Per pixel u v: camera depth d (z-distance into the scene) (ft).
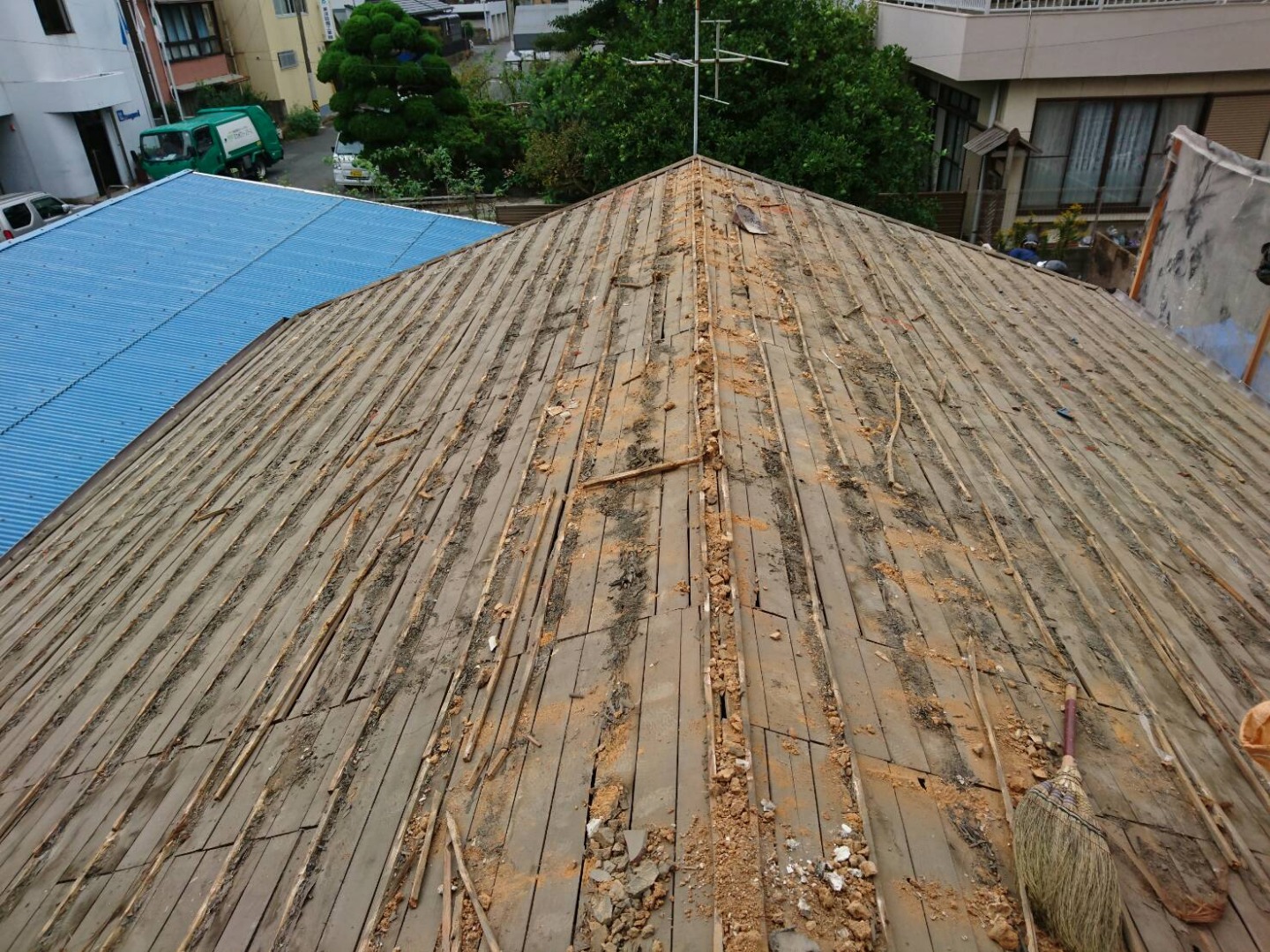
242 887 10.35
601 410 18.04
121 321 36.88
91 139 91.66
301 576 16.71
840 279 26.61
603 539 13.92
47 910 11.26
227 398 29.81
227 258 43.96
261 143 98.58
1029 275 34.63
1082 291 34.47
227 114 95.20
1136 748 11.40
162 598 18.10
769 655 10.89
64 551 22.68
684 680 10.55
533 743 10.77
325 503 19.33
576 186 74.43
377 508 18.08
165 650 16.17
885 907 8.35
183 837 11.57
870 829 9.05
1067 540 16.05
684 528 13.21
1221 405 25.27
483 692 11.82
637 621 11.85
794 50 59.16
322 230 48.85
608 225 31.22
